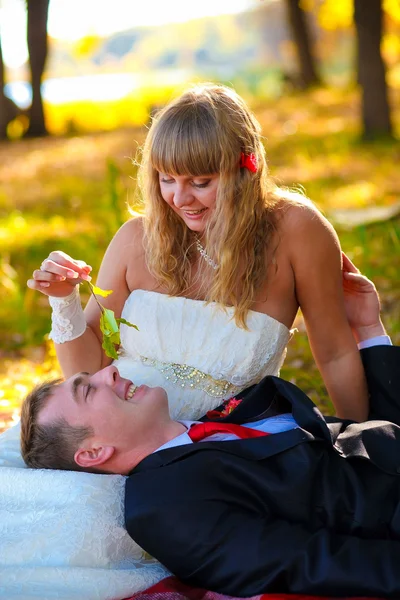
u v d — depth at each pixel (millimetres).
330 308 3645
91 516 3037
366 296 3814
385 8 21812
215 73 37156
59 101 28078
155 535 2980
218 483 3020
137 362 3650
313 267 3574
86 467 3260
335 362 3713
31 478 3145
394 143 15750
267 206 3576
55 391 3287
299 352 6059
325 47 38906
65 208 12781
